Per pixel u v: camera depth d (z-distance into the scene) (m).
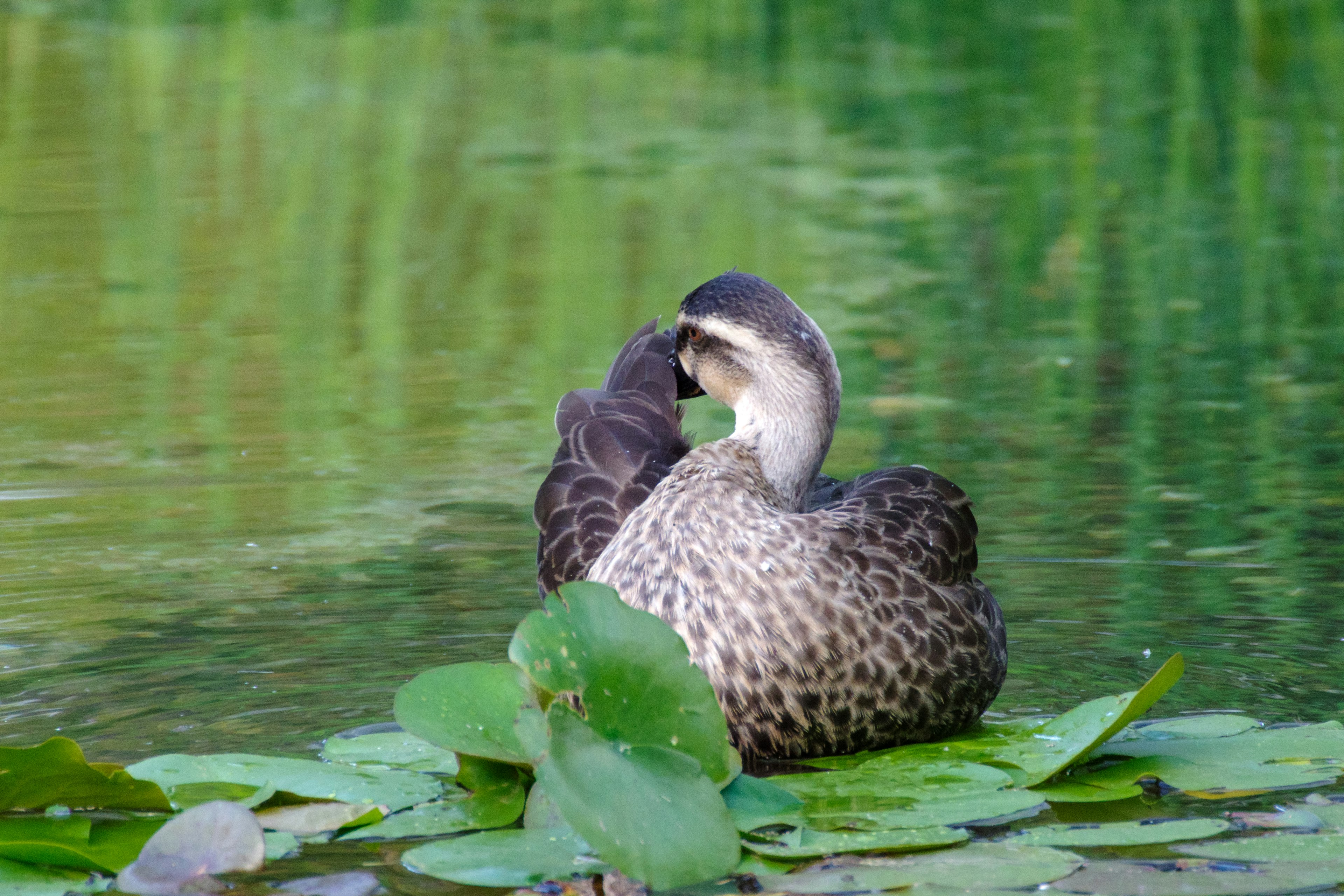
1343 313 16.05
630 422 8.38
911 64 31.23
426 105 28.14
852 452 11.78
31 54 32.09
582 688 6.20
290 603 8.71
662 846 5.63
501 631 8.26
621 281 17.50
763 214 20.83
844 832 5.88
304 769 6.50
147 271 18.11
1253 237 19.44
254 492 10.84
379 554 9.55
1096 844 5.76
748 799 6.12
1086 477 11.02
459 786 6.44
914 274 17.89
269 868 5.73
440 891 5.55
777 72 30.80
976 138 25.67
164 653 7.98
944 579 7.20
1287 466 11.17
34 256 18.73
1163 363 14.31
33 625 8.39
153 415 12.82
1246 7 32.69
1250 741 6.70
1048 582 8.95
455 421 12.62
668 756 6.03
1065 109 27.30
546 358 14.58
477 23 35.69
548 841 5.89
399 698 6.40
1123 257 18.67
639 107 28.14
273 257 18.77
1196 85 28.31
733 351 7.71
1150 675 7.65
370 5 36.34
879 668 6.80
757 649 6.75
